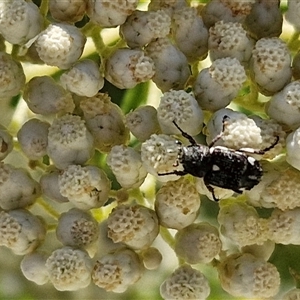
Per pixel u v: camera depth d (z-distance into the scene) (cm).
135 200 16
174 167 15
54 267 16
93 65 15
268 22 16
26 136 16
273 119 16
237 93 16
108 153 16
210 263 16
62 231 16
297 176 15
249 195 16
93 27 16
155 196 16
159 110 15
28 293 17
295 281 17
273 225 16
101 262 16
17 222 16
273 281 16
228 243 16
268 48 16
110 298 17
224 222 16
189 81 16
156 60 16
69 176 15
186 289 16
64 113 16
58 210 16
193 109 15
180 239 16
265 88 16
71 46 15
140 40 16
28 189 16
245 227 16
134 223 15
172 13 16
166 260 17
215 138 15
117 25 16
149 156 15
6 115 16
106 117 16
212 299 17
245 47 16
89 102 16
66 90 16
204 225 16
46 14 16
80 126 15
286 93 15
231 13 16
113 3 15
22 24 15
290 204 15
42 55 15
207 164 15
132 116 16
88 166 16
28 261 16
